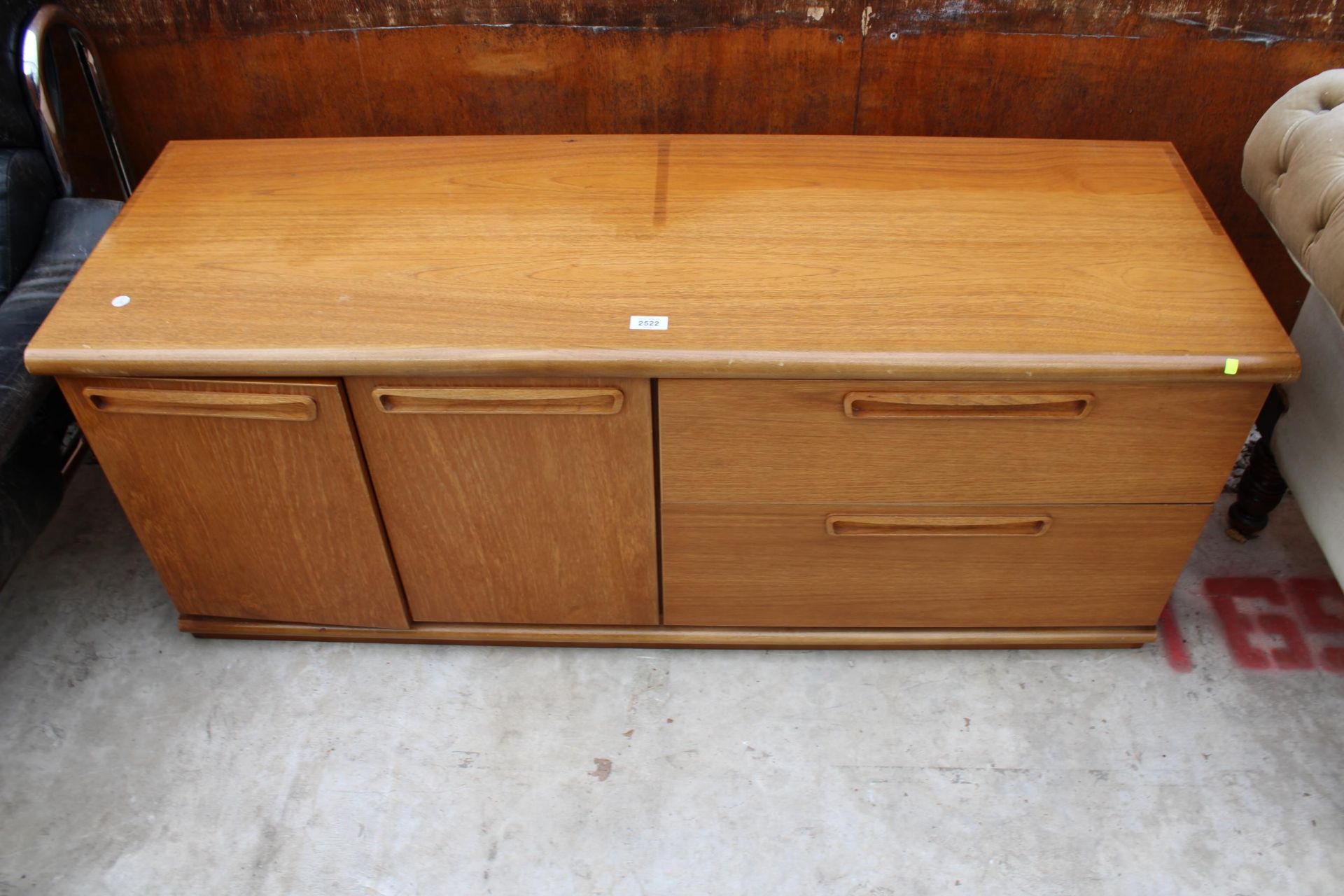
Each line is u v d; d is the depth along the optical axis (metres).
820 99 1.35
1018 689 1.25
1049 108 1.35
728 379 0.98
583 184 1.18
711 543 1.16
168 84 1.35
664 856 1.10
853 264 1.06
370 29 1.29
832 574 1.20
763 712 1.23
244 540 1.17
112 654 1.30
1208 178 1.41
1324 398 1.14
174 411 1.03
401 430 1.04
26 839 1.12
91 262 1.07
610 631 1.27
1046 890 1.07
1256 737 1.20
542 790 1.16
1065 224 1.12
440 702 1.25
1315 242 0.96
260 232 1.11
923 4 1.25
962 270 1.05
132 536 1.44
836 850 1.11
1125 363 0.95
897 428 1.03
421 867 1.10
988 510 1.12
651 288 1.03
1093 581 1.21
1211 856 1.10
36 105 1.20
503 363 0.96
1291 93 1.07
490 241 1.10
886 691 1.25
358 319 1.00
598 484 1.09
